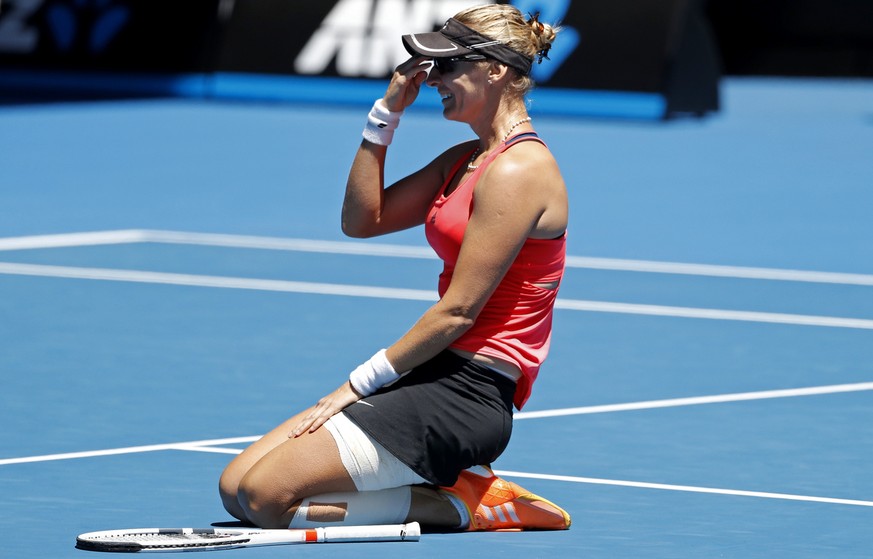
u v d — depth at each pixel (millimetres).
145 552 19359
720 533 21109
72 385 30922
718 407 29828
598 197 63688
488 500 21188
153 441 26438
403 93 21812
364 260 48000
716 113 95438
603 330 37844
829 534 21109
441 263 47562
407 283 43969
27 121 85500
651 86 87938
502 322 20750
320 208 59406
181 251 49156
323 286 43344
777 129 89562
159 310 39469
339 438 20328
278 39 93625
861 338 37188
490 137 21062
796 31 125000
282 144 78062
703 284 44844
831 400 30562
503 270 20266
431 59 21016
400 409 20391
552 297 21109
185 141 78750
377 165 22016
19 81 96188
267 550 19844
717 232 55250
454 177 21453
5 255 47906
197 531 20219
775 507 22656
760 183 68500
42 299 40781
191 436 26859
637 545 20438
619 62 88500
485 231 20203
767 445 26781
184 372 32312
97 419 28047
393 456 20469
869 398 30766
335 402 20594
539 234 20531
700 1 92125
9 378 31500
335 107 91875
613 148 78750
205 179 66625
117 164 70625
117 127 83562
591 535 20984
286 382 31469
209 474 24219
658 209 60656
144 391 30469
